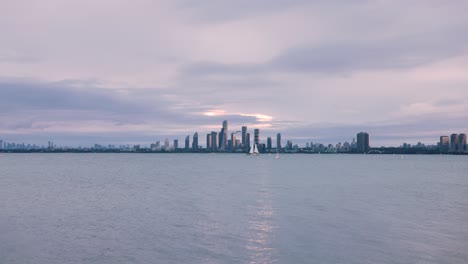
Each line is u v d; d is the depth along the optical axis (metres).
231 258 29.19
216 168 178.88
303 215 46.25
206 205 54.88
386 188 79.06
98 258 29.30
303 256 29.45
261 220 43.28
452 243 32.59
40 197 64.88
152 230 38.44
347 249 31.14
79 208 52.66
